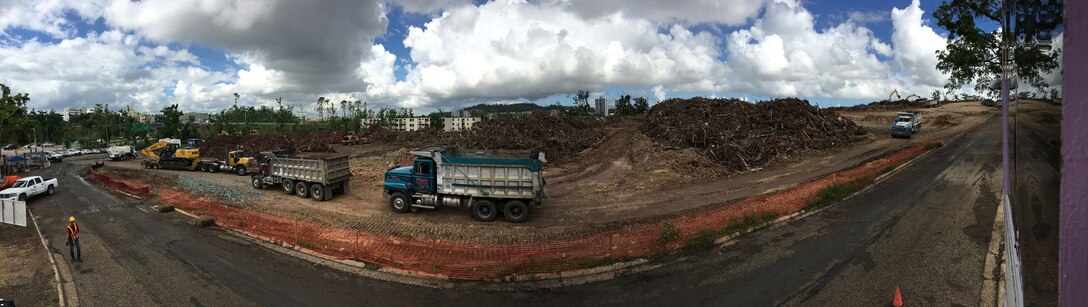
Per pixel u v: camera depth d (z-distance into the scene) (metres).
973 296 9.51
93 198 23.73
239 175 33.31
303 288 11.38
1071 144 1.10
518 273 11.73
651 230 15.08
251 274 12.28
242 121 115.56
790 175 24.58
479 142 37.91
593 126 48.72
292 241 14.83
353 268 12.52
